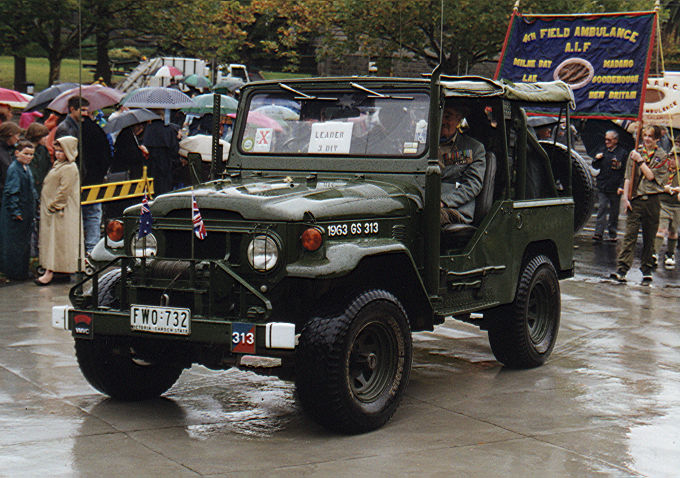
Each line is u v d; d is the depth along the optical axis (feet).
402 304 20.77
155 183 42.11
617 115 38.09
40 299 32.94
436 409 20.90
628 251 39.52
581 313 32.68
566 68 38.75
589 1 88.43
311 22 102.12
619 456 17.78
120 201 41.68
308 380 17.99
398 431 19.13
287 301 19.66
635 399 21.95
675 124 52.13
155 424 19.43
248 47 139.44
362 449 17.89
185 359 20.29
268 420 19.88
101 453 17.40
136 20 97.25
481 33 89.04
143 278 19.25
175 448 17.80
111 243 20.49
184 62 96.07
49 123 44.16
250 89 23.75
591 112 38.58
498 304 23.31
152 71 92.32
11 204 35.81
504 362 24.88
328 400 18.03
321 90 22.88
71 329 19.57
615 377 24.07
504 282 23.52
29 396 21.33
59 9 92.27
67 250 35.47
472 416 20.36
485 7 87.25
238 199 18.72
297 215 18.26
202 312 18.45
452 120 23.26
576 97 38.68
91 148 38.60
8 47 94.94
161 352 20.44
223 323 17.94
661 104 48.73
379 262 19.80
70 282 36.29
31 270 37.99
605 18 38.04
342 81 22.65
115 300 20.18
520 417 20.33
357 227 19.31
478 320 24.68
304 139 22.76
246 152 23.34
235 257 18.71
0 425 19.06
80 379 22.93
